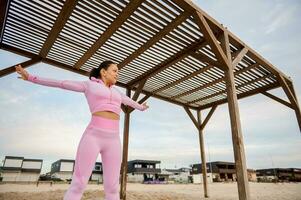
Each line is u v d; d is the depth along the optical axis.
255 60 5.70
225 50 4.52
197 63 6.06
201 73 6.63
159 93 8.09
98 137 1.78
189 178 60.72
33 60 5.42
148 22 4.35
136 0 3.83
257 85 7.27
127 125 7.05
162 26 4.48
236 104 4.12
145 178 57.03
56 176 55.75
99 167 54.03
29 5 3.96
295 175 73.31
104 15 4.22
